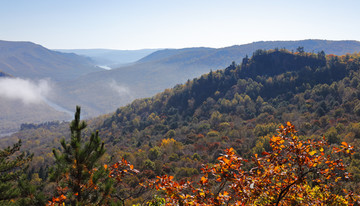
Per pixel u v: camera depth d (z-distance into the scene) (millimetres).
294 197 6531
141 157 68500
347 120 93062
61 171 7324
